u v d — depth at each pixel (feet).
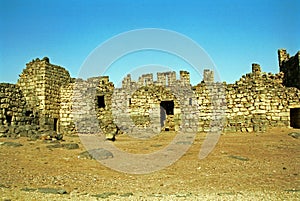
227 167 44.14
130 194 30.68
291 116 98.68
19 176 38.83
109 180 37.52
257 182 35.45
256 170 41.98
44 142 68.74
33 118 94.94
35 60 100.42
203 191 31.73
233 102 97.45
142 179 38.01
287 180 36.24
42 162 47.91
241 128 92.99
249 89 96.27
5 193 30.94
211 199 28.22
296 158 50.37
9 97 88.22
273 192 30.71
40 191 31.83
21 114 90.63
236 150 59.21
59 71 105.60
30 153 55.16
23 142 67.56
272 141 69.97
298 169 42.32
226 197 28.84
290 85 103.91
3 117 83.71
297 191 30.94
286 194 29.71
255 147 62.44
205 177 38.45
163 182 36.32
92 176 39.47
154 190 32.65
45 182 36.22
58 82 104.58
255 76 97.35
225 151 58.08
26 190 32.24
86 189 33.35
